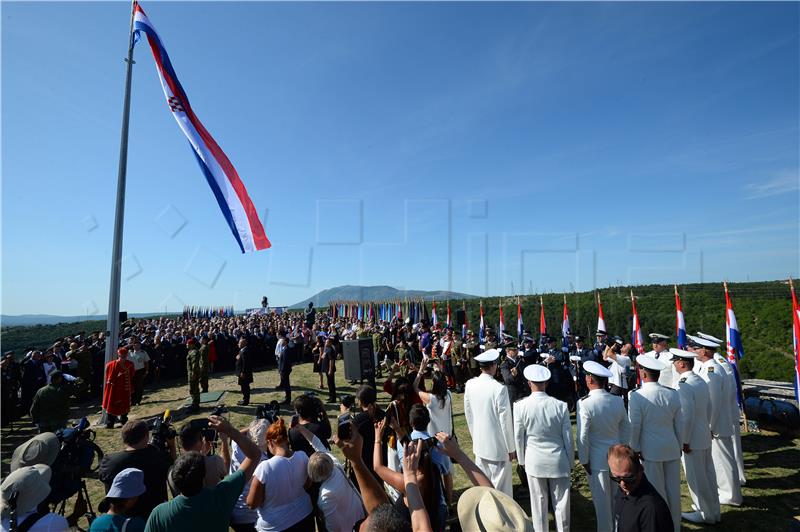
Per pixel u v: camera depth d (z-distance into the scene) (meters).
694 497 4.73
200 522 2.53
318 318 28.80
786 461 6.24
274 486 3.03
